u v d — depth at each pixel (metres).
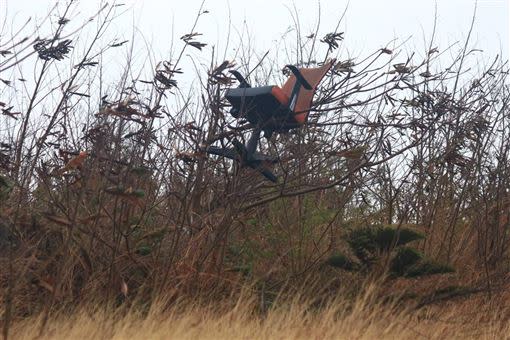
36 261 19.34
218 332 18.00
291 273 23.20
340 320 19.25
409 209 27.88
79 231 20.81
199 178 21.91
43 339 16.92
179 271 21.39
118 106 19.47
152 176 22.75
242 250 24.19
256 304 21.00
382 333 19.17
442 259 26.14
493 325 21.16
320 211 25.09
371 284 20.69
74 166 18.06
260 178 25.30
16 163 20.48
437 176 27.69
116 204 20.27
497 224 26.98
